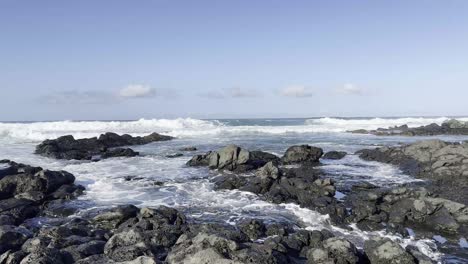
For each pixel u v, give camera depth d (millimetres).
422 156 29734
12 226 14953
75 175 26531
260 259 11680
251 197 21188
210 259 11086
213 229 15133
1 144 46000
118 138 46062
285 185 22156
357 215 17594
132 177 25984
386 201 19469
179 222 16703
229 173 27734
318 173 27453
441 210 17547
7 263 11992
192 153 38469
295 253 13633
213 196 21484
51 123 60031
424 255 13062
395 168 29391
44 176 21625
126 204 19438
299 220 17438
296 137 54344
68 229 15016
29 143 46969
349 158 34562
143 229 15312
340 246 12930
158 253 13367
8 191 20656
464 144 30391
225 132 60500
